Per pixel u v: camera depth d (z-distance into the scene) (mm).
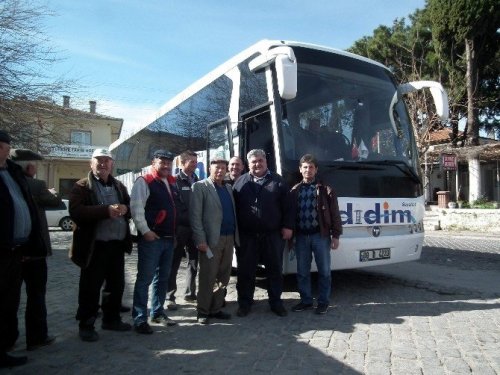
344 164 6371
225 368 3939
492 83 26391
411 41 26828
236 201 5730
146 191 5043
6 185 4016
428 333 4793
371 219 6461
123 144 14914
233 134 7188
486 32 22906
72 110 16312
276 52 5723
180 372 3871
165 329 5129
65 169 34844
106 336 4902
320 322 5289
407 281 7570
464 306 5926
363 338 4656
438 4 23328
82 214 4582
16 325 4234
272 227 5562
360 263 6375
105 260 4852
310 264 5902
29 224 4188
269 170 5918
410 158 7129
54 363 4141
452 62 24250
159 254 5113
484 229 17000
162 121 10977
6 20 14008
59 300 6742
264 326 5172
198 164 8445
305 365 3963
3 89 14148
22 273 4508
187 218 6250
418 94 22328
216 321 5414
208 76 8445
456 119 24828
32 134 15125
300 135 6309
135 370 3941
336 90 6797
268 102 6371
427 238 15352
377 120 7039
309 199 5797
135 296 5051
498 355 4121
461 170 29328
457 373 3721
